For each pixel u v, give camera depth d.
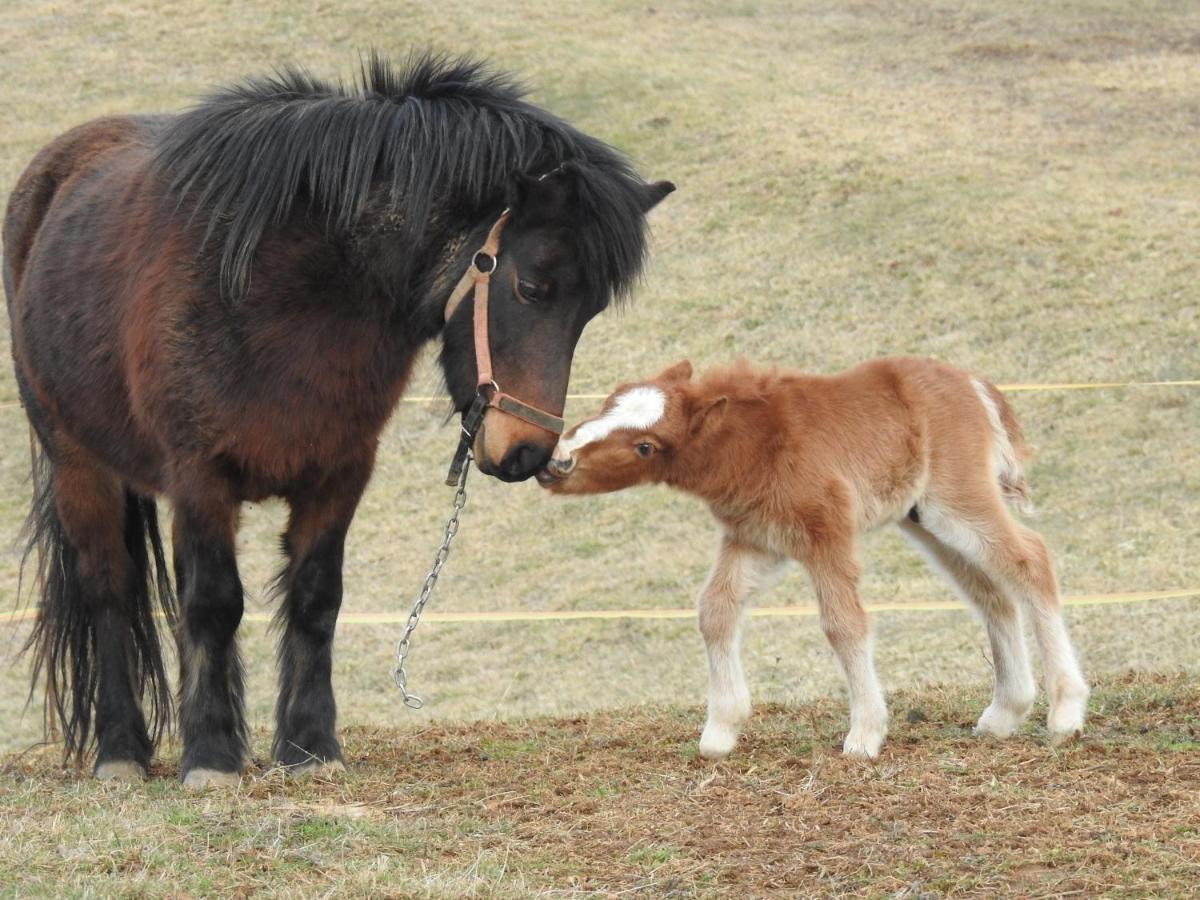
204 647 7.69
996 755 7.45
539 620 17.31
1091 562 16.56
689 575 18.09
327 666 8.09
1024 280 24.64
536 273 7.01
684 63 36.94
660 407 7.51
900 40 38.78
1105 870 5.67
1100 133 30.88
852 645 7.61
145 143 9.29
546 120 7.54
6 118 35.19
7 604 18.75
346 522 8.01
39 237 9.22
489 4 41.12
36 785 8.09
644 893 5.65
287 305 7.30
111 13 41.53
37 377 8.84
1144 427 20.08
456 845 6.30
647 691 14.34
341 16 40.22
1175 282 23.73
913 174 29.27
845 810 6.55
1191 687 9.26
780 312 25.00
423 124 7.35
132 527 9.22
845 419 7.74
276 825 6.49
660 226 28.83
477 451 7.18
